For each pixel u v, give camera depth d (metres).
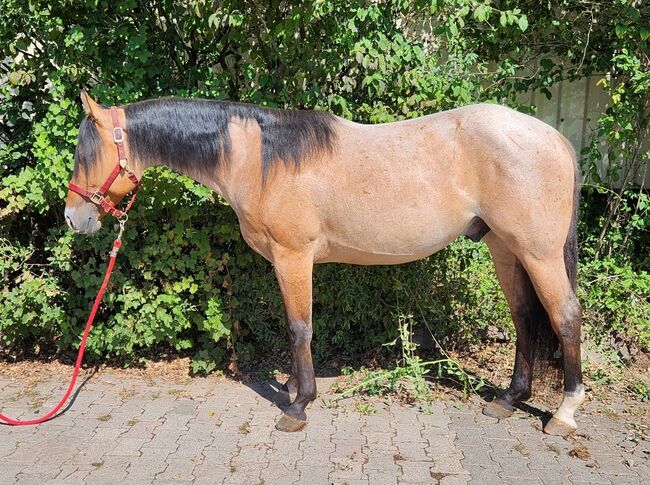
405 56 3.66
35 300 3.73
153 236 3.67
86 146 2.84
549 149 2.78
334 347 4.16
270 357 4.09
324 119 2.97
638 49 4.60
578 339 2.99
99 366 3.96
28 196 3.55
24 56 4.18
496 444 2.97
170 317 3.70
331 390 3.62
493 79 4.59
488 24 4.67
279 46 3.91
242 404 3.43
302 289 3.05
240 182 2.98
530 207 2.75
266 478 2.65
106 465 2.75
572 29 4.73
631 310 4.12
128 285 3.75
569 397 3.05
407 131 2.92
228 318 3.76
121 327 3.74
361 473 2.69
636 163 4.94
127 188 2.97
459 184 2.85
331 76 3.94
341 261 3.18
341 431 3.10
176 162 3.00
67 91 3.96
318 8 3.33
